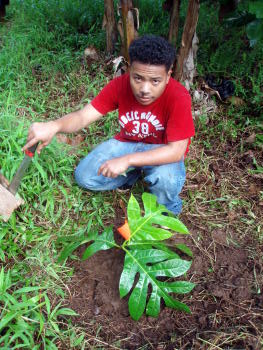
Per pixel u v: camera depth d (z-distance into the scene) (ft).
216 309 6.41
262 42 11.32
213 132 9.74
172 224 6.51
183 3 13.47
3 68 10.66
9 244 6.89
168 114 6.41
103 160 7.33
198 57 11.57
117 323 6.22
